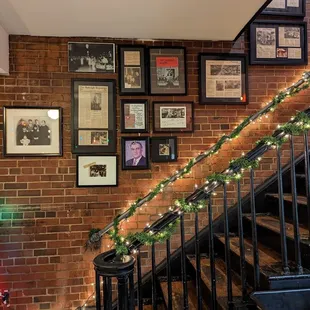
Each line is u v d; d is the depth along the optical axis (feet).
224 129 9.43
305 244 5.59
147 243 5.73
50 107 8.77
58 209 8.72
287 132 5.53
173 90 9.23
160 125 9.18
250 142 9.53
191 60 9.37
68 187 8.79
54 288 8.59
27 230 8.57
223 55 9.41
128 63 9.12
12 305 8.43
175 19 7.91
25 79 8.72
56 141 8.77
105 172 8.95
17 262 8.50
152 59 9.21
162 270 8.79
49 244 8.64
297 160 9.37
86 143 8.89
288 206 7.63
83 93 8.93
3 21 7.84
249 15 7.75
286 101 9.71
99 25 8.18
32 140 8.69
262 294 5.08
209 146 9.34
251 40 9.55
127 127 9.05
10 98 8.64
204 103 9.31
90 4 7.04
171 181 8.87
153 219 9.06
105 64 9.05
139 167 9.05
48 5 7.04
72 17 7.66
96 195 8.89
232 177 5.68
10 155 8.57
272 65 9.68
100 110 8.98
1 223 8.49
